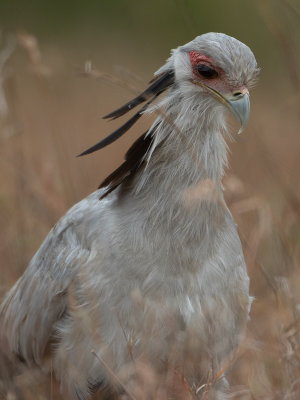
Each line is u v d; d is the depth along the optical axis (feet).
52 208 60.44
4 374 46.14
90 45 125.18
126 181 40.83
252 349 45.24
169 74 40.47
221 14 130.00
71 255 40.78
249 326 46.47
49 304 41.45
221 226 40.09
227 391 43.19
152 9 131.64
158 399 39.32
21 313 43.68
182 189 39.24
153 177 39.83
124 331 38.88
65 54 108.27
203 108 39.63
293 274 50.06
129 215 39.75
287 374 43.68
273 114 81.35
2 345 45.93
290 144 73.46
